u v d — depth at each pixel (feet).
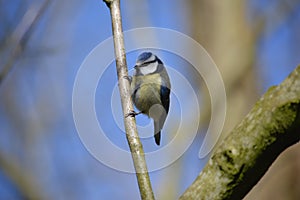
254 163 10.81
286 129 10.59
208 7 48.08
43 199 46.39
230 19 47.09
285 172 34.55
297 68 10.72
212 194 10.94
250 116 10.96
